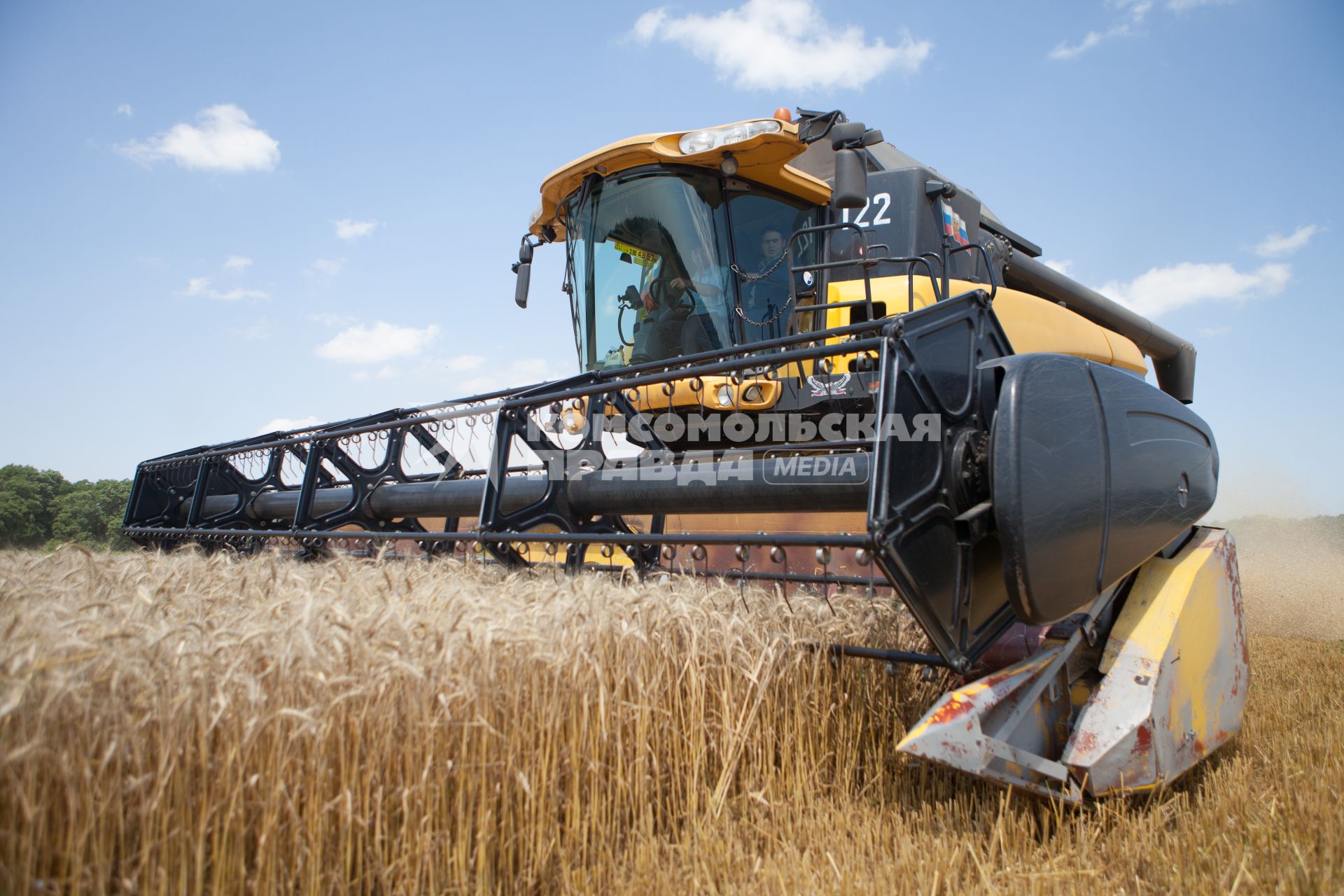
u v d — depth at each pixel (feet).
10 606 7.37
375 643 7.00
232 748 6.14
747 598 11.10
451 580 10.13
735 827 8.88
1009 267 23.20
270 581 10.30
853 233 18.38
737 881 7.93
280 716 6.36
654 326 17.39
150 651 6.28
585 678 8.35
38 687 5.46
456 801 7.29
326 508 18.52
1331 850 8.07
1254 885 7.54
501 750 7.72
